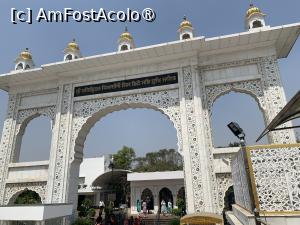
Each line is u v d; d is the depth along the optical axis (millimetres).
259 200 4305
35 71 12227
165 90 11047
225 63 10773
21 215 7449
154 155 39375
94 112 11711
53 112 12422
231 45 10500
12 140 12547
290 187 4254
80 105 12039
